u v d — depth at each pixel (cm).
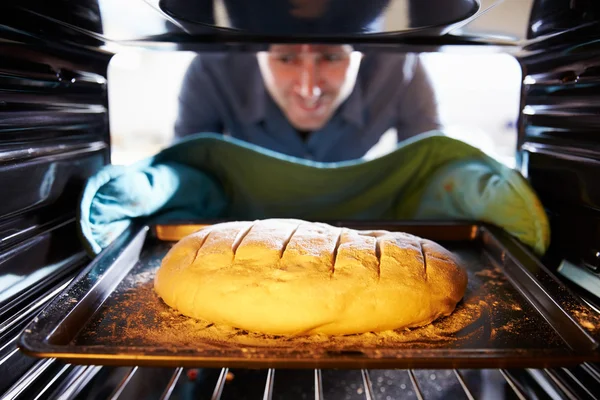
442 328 87
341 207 142
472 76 275
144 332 85
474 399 75
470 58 146
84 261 114
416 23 90
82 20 85
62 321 77
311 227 103
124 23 89
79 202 100
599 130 90
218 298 85
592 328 76
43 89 96
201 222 124
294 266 88
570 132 101
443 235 124
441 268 94
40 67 94
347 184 137
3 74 82
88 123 117
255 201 141
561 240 109
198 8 81
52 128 100
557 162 108
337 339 83
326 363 67
